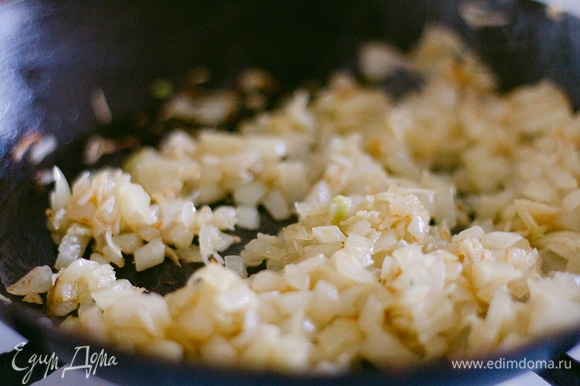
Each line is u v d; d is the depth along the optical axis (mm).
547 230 266
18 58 296
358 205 264
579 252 255
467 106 316
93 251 263
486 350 215
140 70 322
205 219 268
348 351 228
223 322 227
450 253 242
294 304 232
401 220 254
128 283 250
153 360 207
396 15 331
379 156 298
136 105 319
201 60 331
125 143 306
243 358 222
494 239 252
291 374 204
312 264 240
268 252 261
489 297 237
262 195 285
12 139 291
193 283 235
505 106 315
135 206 264
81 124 307
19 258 263
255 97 330
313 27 337
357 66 337
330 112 321
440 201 273
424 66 336
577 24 297
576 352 237
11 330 241
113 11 309
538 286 233
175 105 321
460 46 329
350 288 236
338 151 293
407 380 208
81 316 237
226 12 327
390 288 234
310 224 263
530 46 313
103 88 314
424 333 228
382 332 229
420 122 313
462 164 300
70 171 293
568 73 307
